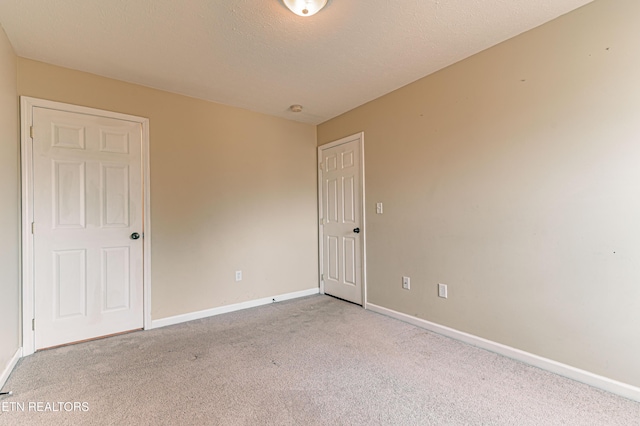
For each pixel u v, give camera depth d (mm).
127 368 2131
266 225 3703
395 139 3102
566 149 1981
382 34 2146
